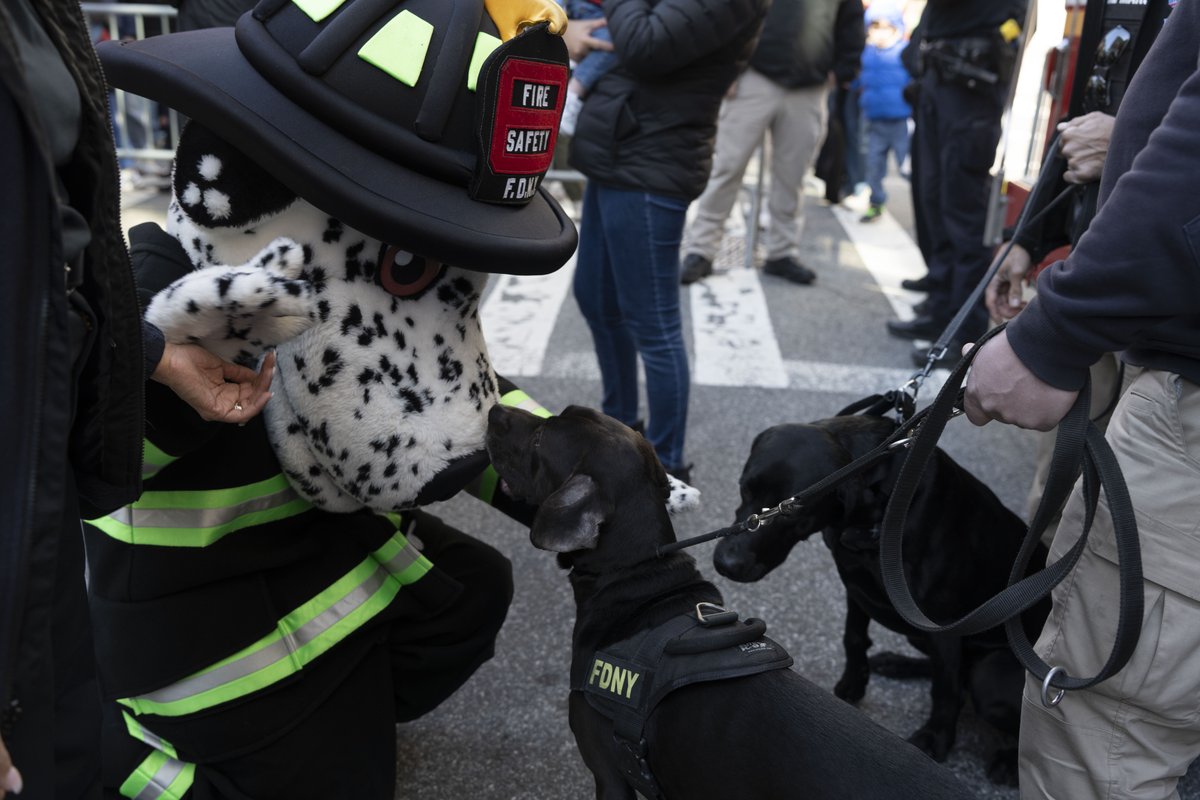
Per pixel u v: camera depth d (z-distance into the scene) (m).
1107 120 2.47
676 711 1.93
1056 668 1.75
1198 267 1.48
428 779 2.55
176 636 1.92
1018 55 4.72
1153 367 1.76
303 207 1.75
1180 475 1.72
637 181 3.47
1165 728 1.83
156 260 1.79
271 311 1.65
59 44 1.26
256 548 1.97
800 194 6.50
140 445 1.56
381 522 2.14
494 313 5.82
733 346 5.48
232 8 2.48
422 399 1.91
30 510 1.19
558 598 3.31
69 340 1.24
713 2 3.23
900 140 8.27
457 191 1.72
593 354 5.21
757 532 2.44
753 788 1.80
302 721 2.02
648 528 2.15
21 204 1.16
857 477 2.40
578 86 3.58
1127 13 2.52
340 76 1.63
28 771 1.26
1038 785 1.98
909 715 2.84
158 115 7.60
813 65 6.03
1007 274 3.03
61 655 1.40
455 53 1.67
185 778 2.04
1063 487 1.71
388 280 1.84
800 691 1.87
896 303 6.29
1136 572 1.66
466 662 2.35
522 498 2.24
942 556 2.46
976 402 1.78
